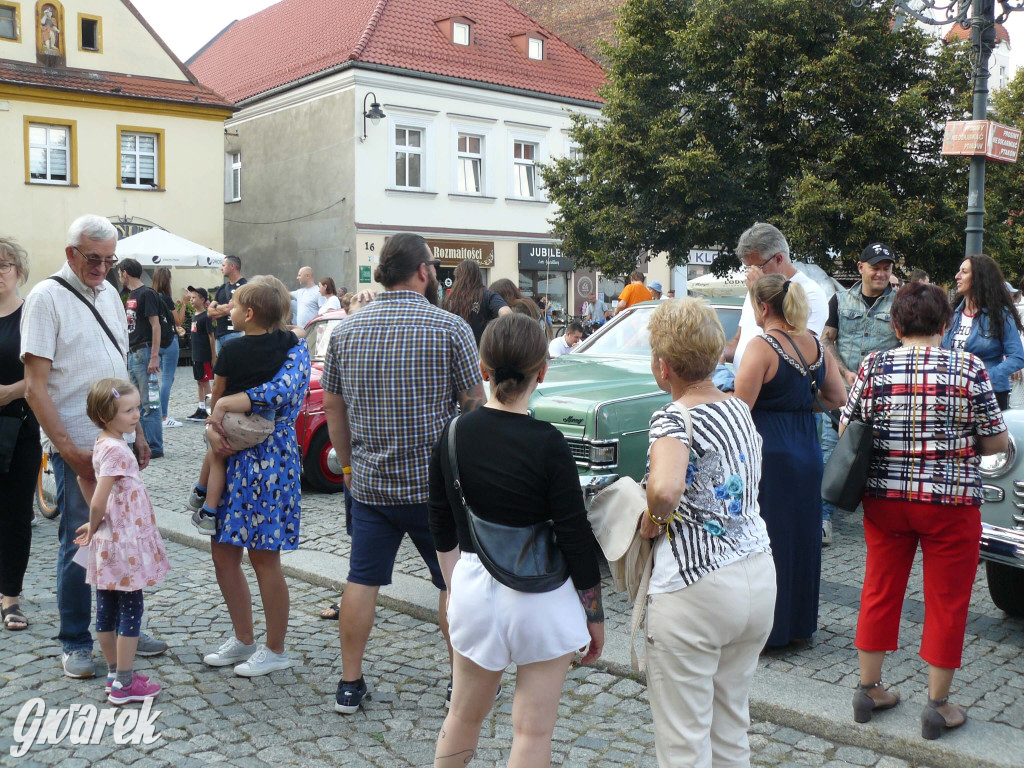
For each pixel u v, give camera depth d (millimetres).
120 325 4543
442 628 4109
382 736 3758
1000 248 18172
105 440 4043
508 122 28109
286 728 3816
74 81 24141
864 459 3691
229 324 12258
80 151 24234
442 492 2945
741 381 4250
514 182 28625
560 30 37594
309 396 8289
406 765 3523
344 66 25125
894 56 18016
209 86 31609
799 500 4379
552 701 2771
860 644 3770
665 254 32500
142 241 20344
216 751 3615
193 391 16406
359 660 3982
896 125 17203
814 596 4527
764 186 18266
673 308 2887
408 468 3775
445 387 3789
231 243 30547
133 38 25203
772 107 17734
